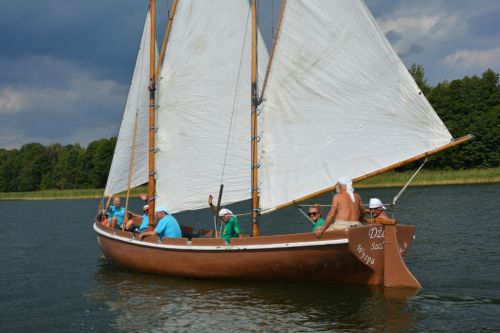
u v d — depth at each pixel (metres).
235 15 14.83
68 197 89.38
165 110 15.61
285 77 12.91
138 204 51.66
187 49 15.30
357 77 12.45
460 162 70.19
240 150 15.05
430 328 9.10
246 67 14.86
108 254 16.61
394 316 9.77
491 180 51.41
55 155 156.75
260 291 12.02
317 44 12.64
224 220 13.57
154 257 14.18
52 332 10.27
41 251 21.47
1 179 126.50
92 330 10.23
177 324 10.10
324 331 9.16
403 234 11.45
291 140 12.97
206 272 13.09
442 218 24.67
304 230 23.31
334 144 12.71
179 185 15.59
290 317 10.02
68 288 14.09
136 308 11.44
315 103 12.77
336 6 12.38
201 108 15.32
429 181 52.84
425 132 11.99
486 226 21.16
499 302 10.52
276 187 13.12
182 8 15.19
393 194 41.75
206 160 15.38
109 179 18.20
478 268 13.64
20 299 13.10
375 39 12.14
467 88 72.81
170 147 15.60
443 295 11.06
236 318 10.18
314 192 12.80
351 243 10.62
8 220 38.94
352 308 10.34
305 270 11.71
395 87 12.12
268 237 11.84
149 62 16.98
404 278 11.16
